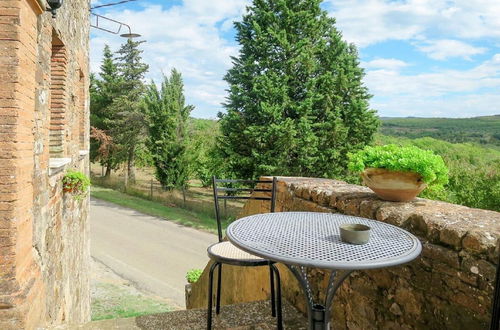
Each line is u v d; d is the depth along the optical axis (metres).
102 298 7.85
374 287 2.05
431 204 2.09
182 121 23.75
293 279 2.92
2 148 2.12
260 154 15.49
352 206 2.28
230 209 18.70
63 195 4.01
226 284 4.36
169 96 23.23
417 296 1.75
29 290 2.24
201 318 2.70
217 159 17.45
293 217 2.11
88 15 6.86
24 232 2.30
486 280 1.41
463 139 42.00
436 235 1.66
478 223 1.62
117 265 10.30
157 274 9.73
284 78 15.96
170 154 23.11
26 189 2.34
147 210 18.55
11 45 2.14
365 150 2.29
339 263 1.31
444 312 1.60
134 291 8.41
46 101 3.01
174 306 7.57
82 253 6.04
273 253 1.43
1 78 2.12
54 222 3.42
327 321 1.69
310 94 15.98
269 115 15.30
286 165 15.89
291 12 15.98
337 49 17.23
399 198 2.15
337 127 15.80
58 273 3.65
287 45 15.73
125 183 25.27
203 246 12.70
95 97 30.91
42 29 2.84
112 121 28.14
